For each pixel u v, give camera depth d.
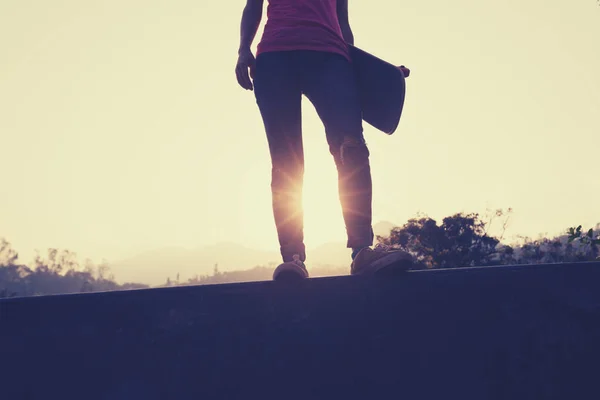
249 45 2.70
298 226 2.48
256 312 1.75
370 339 1.75
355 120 2.38
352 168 2.34
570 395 1.73
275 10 2.59
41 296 1.74
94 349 1.71
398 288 1.79
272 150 2.52
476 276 1.80
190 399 1.69
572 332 1.77
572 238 5.50
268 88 2.50
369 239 2.32
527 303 1.79
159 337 1.72
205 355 1.71
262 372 1.71
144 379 1.70
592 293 1.80
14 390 1.68
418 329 1.76
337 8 2.86
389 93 2.56
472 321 1.77
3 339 1.70
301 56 2.48
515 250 58.44
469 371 1.74
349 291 1.78
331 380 1.72
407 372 1.73
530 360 1.75
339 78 2.43
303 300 1.77
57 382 1.69
